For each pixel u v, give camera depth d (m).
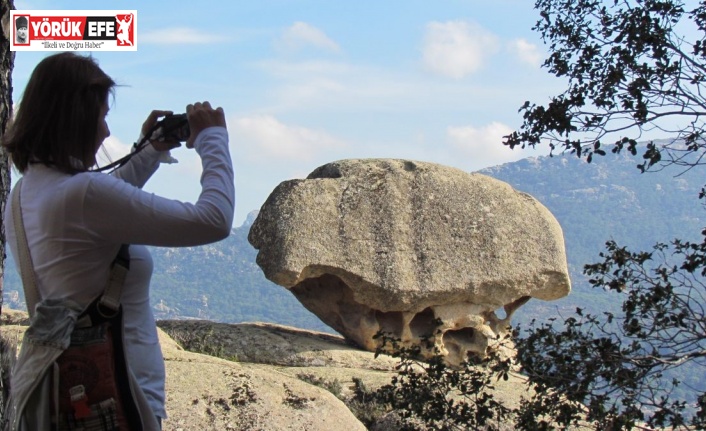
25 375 3.66
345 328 15.21
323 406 9.59
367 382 12.27
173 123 4.31
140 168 4.44
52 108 3.79
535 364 7.93
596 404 7.47
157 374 3.95
